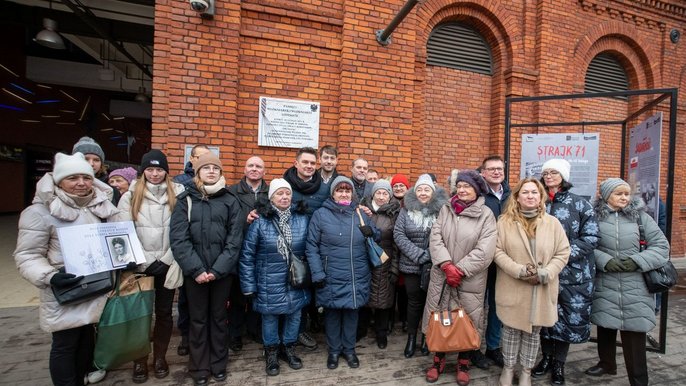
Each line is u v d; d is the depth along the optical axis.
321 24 4.71
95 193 2.38
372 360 3.11
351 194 3.10
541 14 6.09
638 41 7.01
